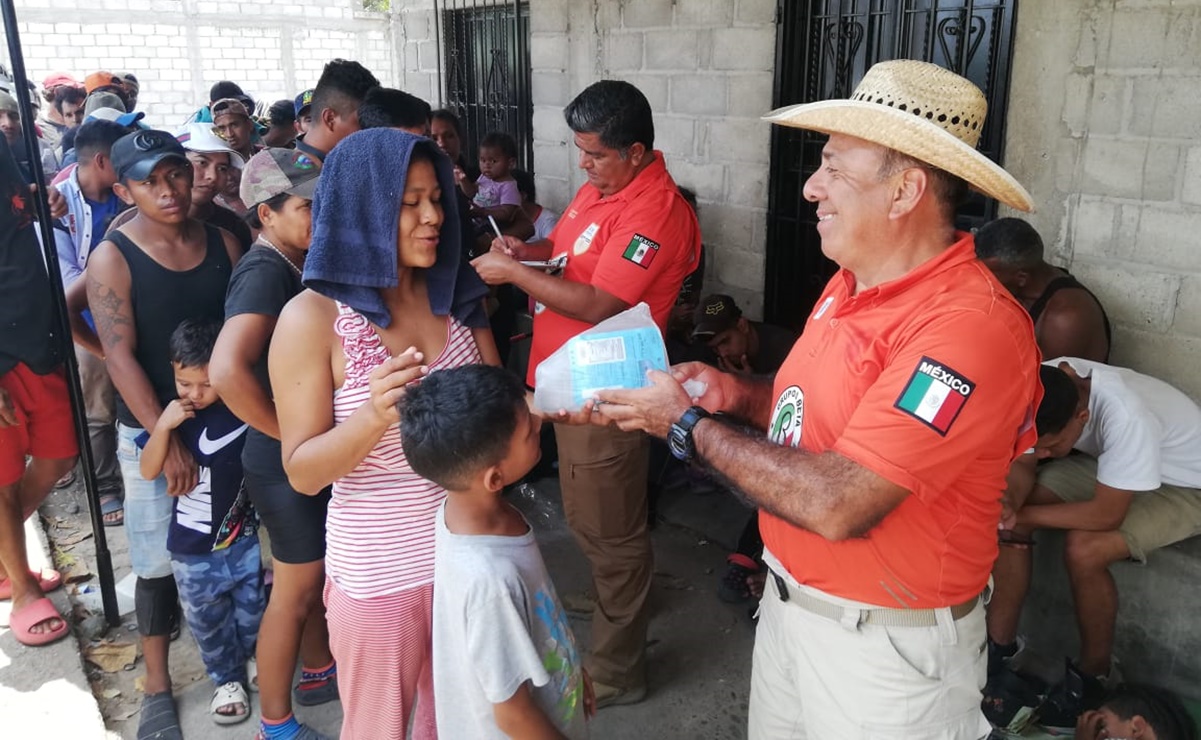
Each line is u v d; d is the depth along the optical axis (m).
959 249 1.53
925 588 1.58
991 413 1.43
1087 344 2.84
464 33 6.66
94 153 3.72
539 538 3.90
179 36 10.61
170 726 2.69
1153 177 2.85
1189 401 2.72
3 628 3.13
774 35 4.02
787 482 1.49
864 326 1.57
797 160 4.09
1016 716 2.67
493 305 4.36
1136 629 2.88
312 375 1.89
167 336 2.76
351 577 1.98
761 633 1.88
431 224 1.86
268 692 2.46
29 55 10.06
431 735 2.16
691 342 3.99
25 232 2.83
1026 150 3.14
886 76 1.54
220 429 2.58
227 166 3.47
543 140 5.70
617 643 2.79
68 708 2.77
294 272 2.36
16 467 2.98
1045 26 3.00
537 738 1.64
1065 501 2.76
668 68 4.59
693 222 2.82
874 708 1.64
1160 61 2.77
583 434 2.63
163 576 2.74
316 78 11.33
